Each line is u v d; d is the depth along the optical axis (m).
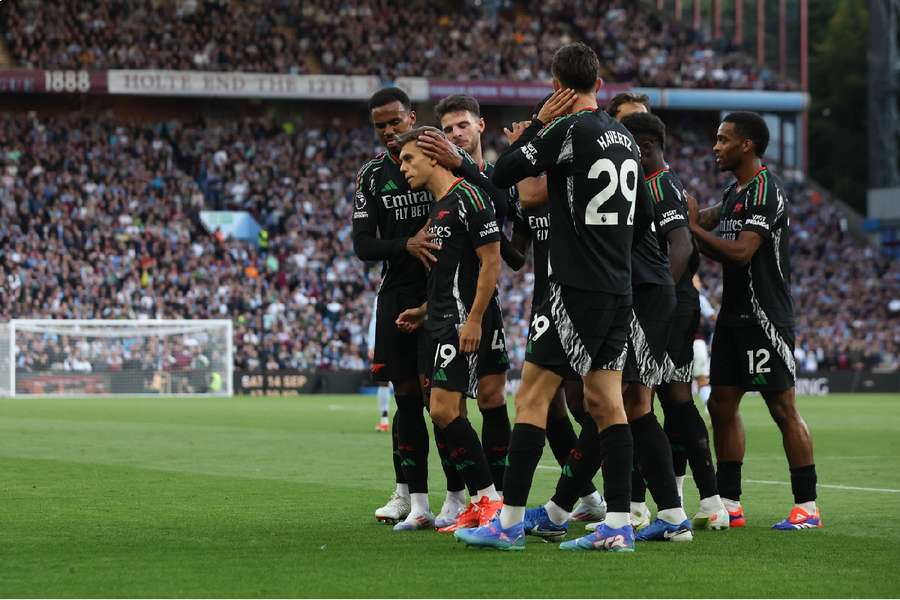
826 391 132.25
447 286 24.55
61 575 19.52
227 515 28.03
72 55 140.38
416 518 25.97
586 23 164.00
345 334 130.75
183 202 138.25
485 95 146.38
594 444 24.00
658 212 25.02
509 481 22.39
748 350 26.81
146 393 117.31
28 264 123.75
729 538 24.61
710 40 170.25
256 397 114.38
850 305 146.88
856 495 33.34
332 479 37.06
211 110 149.62
